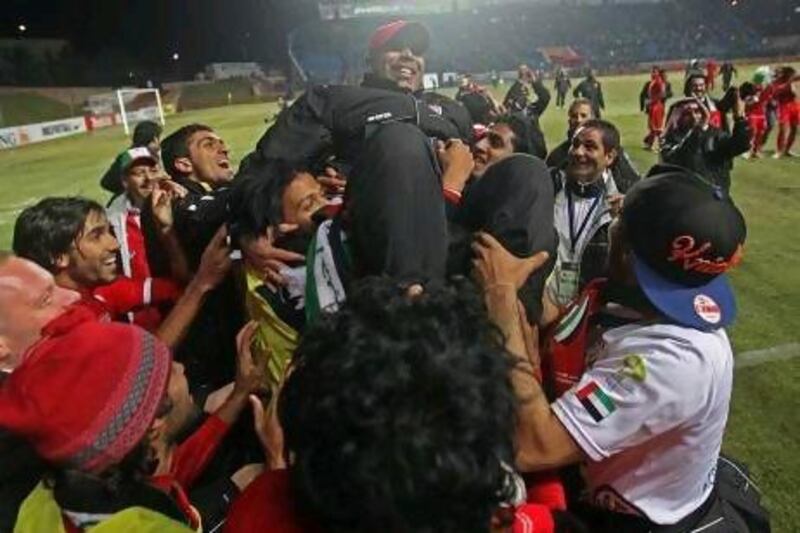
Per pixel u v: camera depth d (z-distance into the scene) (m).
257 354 1.73
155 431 1.24
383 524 0.85
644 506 1.47
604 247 3.57
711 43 50.53
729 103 6.26
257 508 1.05
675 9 53.53
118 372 1.17
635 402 1.35
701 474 1.47
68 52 58.78
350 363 0.86
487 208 1.52
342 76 48.56
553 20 53.41
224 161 3.79
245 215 1.71
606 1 54.34
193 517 1.49
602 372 1.40
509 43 52.16
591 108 6.23
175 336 1.93
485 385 0.87
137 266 3.07
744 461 3.58
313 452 0.87
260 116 29.70
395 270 1.30
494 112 6.21
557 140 16.48
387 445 0.82
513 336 1.34
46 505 1.19
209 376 2.18
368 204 1.34
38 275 1.63
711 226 1.32
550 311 1.75
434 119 2.19
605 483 1.50
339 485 0.85
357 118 2.10
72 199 2.45
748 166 11.73
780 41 49.25
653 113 14.33
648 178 1.44
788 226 8.02
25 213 2.40
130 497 1.21
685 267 1.35
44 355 1.17
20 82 53.16
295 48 54.72
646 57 50.09
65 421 1.14
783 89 12.27
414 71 2.43
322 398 0.86
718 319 1.39
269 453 1.60
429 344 0.88
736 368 4.59
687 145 5.39
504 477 0.91
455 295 0.97
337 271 1.44
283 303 1.68
